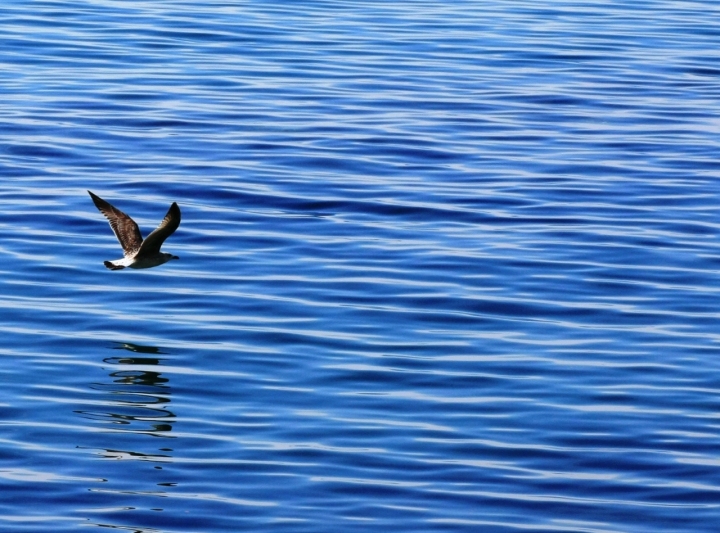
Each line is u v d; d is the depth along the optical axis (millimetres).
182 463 17734
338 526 16297
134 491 17031
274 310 22609
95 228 26016
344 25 41469
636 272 24406
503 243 25625
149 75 35500
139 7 42969
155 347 21156
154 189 27969
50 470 17531
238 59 37250
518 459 17922
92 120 31938
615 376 20328
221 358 20828
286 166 29469
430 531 16234
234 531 16172
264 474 17422
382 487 17172
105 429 18547
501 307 22875
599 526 16422
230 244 25422
